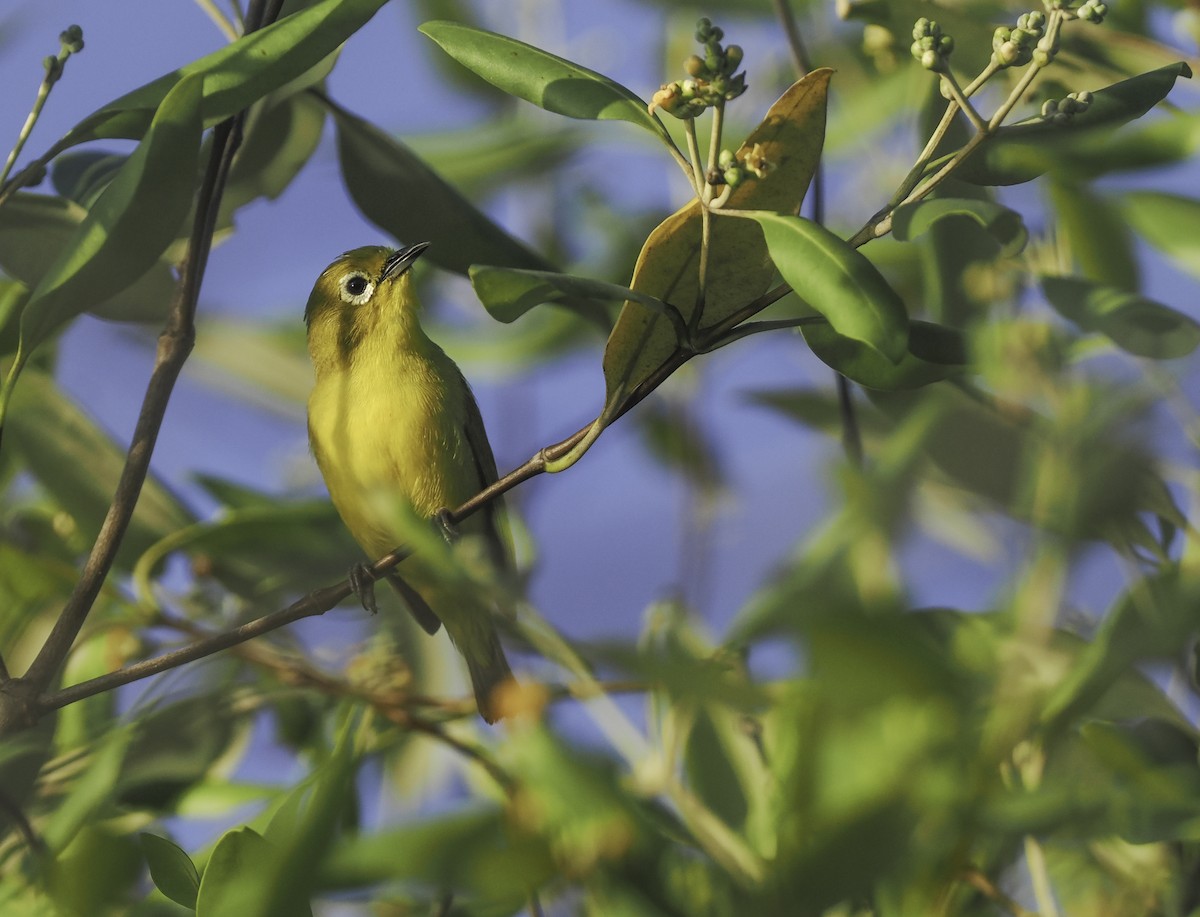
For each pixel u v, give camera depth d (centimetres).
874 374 638
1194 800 412
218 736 754
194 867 568
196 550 924
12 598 907
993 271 761
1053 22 554
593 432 646
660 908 375
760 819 511
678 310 624
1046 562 332
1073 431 333
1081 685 358
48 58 699
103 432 941
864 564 299
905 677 313
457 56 639
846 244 534
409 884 394
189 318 761
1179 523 417
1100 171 735
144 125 708
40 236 877
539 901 391
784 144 616
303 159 980
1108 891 566
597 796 349
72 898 539
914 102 1034
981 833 345
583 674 343
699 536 301
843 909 372
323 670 900
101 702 874
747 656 338
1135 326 570
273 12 782
